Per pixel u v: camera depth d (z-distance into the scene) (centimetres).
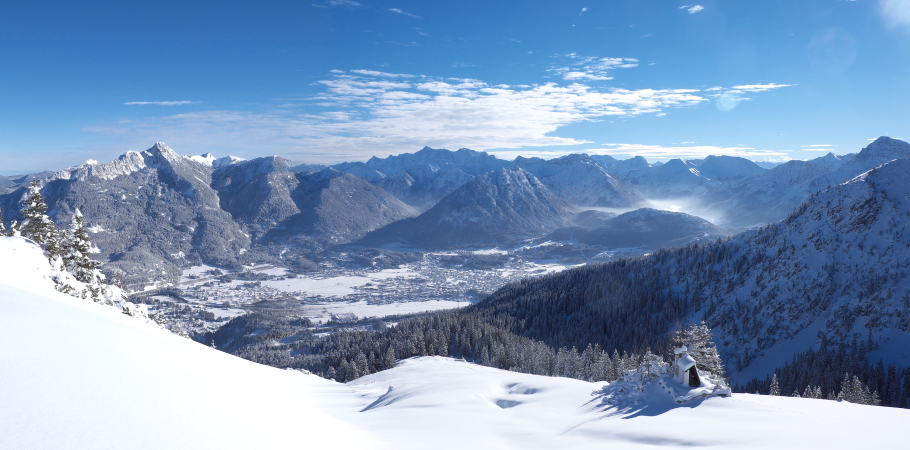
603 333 17625
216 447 1145
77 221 6203
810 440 2352
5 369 1204
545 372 10525
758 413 2916
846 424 2641
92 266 6094
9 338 1468
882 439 2330
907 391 10744
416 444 2636
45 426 955
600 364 9288
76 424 1007
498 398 4744
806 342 14788
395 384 6353
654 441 2622
